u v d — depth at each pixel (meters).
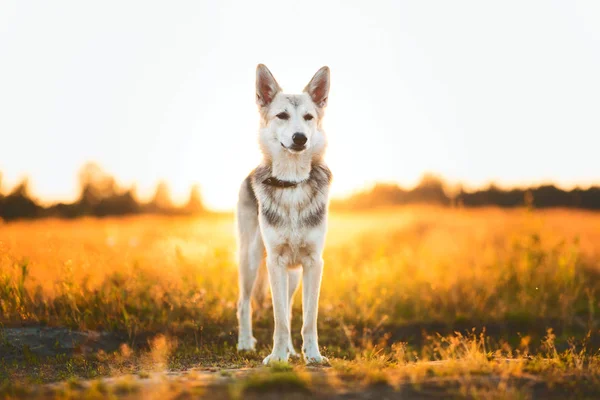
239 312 7.98
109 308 8.61
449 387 4.75
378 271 11.23
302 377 4.73
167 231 15.91
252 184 7.52
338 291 10.34
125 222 24.69
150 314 8.74
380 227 20.72
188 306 8.90
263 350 7.74
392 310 9.70
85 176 34.97
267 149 6.91
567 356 6.26
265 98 7.27
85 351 7.39
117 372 6.14
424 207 27.14
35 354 7.10
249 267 7.96
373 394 4.52
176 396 4.40
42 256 10.12
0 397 4.59
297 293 10.45
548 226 16.31
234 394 4.28
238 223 8.25
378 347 8.16
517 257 11.52
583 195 28.89
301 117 6.84
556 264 10.70
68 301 8.52
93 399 4.38
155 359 6.83
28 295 8.60
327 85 7.31
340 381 4.85
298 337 8.65
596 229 17.09
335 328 8.89
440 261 12.35
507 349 7.66
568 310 9.41
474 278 10.85
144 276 9.56
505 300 9.86
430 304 10.00
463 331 8.93
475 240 16.00
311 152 6.88
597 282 11.05
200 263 10.62
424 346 7.99
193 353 7.53
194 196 33.28
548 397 4.66
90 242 14.08
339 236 18.61
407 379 4.99
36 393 4.71
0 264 8.57
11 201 32.72
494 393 4.50
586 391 4.82
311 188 6.73
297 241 6.62
